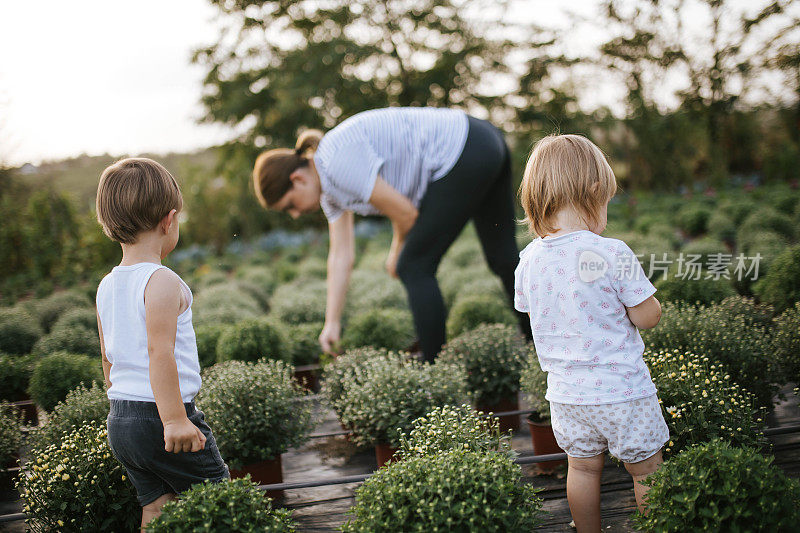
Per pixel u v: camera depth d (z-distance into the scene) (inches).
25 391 135.3
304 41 577.6
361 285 244.4
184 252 534.9
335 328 122.4
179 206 73.2
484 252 126.0
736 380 89.7
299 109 576.7
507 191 121.8
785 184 470.0
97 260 346.6
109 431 68.4
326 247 514.3
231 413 92.0
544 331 71.2
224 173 597.3
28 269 348.8
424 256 113.5
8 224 342.3
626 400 65.7
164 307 65.7
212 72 567.5
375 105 568.1
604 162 71.9
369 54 551.2
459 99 565.0
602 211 72.1
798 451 90.0
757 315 114.3
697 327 96.0
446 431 74.1
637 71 423.8
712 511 54.7
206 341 142.9
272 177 116.5
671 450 74.2
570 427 69.7
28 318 178.4
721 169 501.0
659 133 465.7
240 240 588.1
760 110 408.5
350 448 109.9
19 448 111.0
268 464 93.7
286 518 64.6
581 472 71.1
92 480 73.7
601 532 75.2
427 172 111.6
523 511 60.0
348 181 109.6
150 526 58.9
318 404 134.6
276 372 104.5
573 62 467.5
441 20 542.3
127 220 68.8
